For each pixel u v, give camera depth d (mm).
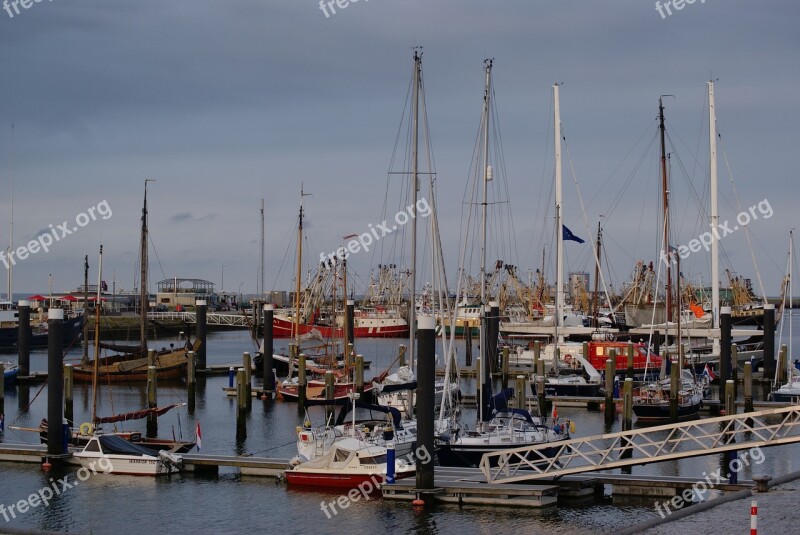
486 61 72188
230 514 50844
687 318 142250
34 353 149500
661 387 86125
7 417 85438
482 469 52719
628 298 180750
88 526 49500
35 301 192875
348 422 61031
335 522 48969
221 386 106250
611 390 81938
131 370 108625
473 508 50594
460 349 161250
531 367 118062
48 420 61344
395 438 58312
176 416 84625
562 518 48938
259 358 118812
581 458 65875
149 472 58844
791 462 63406
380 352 157500
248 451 68438
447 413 72875
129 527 49219
